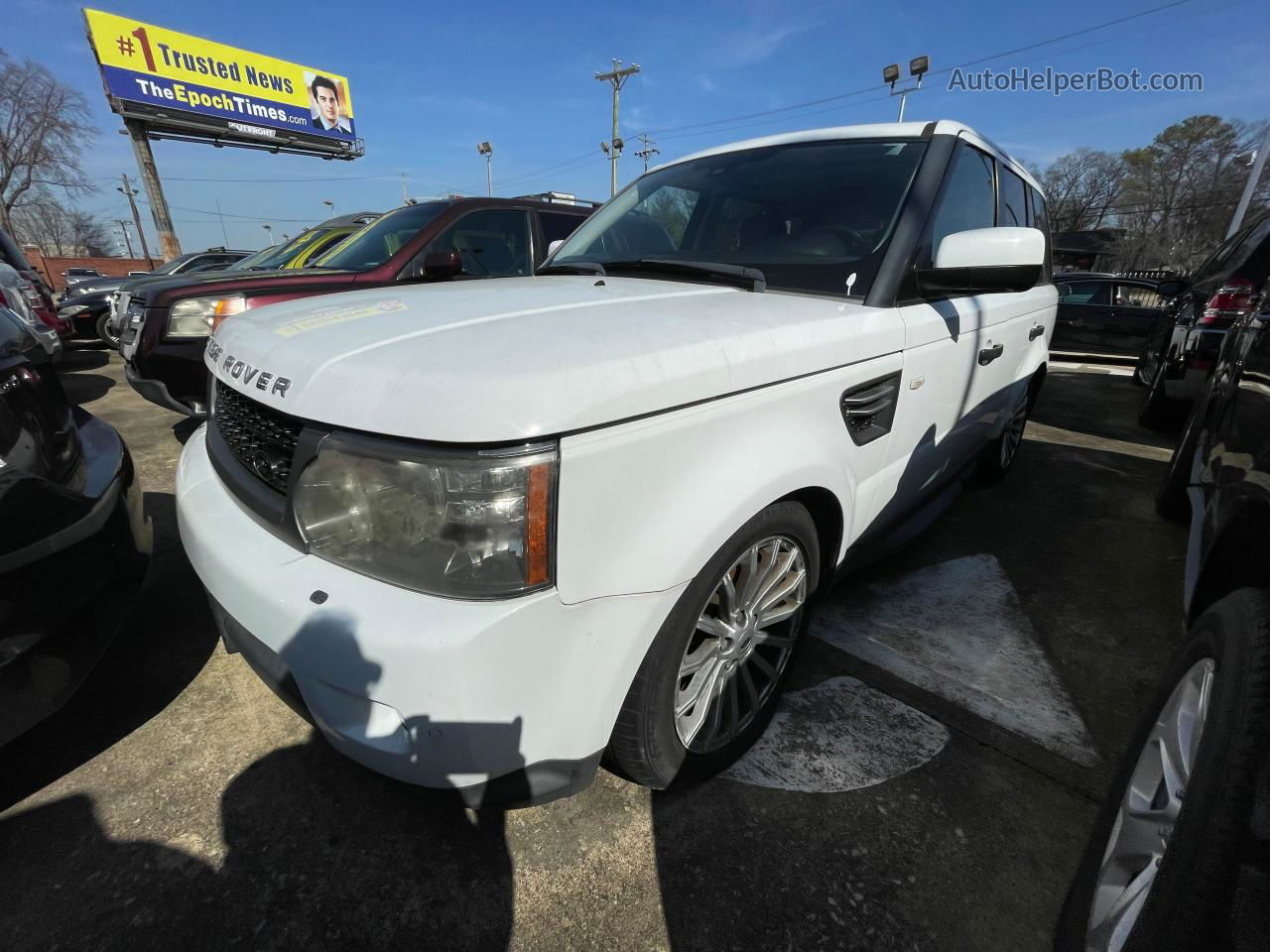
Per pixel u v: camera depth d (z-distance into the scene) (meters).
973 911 1.45
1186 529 3.52
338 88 27.38
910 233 2.03
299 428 1.29
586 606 1.20
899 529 2.50
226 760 1.83
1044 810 1.70
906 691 2.13
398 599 1.14
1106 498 3.99
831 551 1.96
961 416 2.61
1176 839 1.05
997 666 2.28
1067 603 2.72
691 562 1.33
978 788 1.76
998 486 4.18
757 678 1.92
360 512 1.18
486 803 1.26
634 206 2.80
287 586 1.23
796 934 1.39
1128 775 1.36
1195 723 1.23
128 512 2.06
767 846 1.58
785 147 2.60
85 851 1.55
